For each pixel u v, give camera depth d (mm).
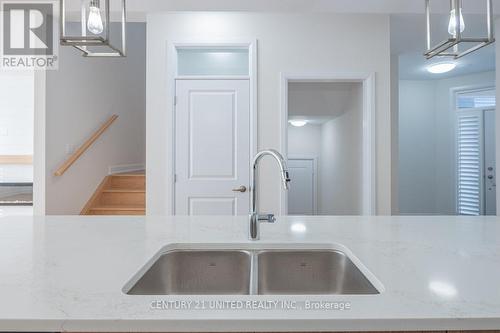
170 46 3209
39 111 3193
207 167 3275
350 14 3254
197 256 1242
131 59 5527
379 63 3262
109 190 4480
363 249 1131
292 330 645
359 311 668
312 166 6684
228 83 3266
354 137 3883
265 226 1524
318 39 3256
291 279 1232
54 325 637
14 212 3654
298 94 4398
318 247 1240
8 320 639
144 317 644
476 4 2691
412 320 647
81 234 1358
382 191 3283
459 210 6082
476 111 5863
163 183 3225
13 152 4031
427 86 6375
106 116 4660
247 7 2611
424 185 6406
